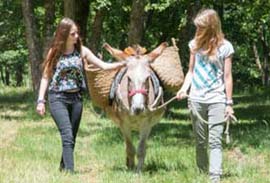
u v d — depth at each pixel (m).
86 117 21.05
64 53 9.61
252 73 55.84
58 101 9.61
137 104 9.14
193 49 8.75
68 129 9.62
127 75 9.48
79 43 9.71
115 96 9.98
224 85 8.67
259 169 10.63
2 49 43.41
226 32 37.03
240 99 33.50
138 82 9.27
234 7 32.12
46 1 23.72
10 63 56.78
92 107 22.67
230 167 10.64
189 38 24.17
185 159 11.48
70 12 21.80
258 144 14.03
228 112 8.54
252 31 37.50
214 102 8.59
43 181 8.86
